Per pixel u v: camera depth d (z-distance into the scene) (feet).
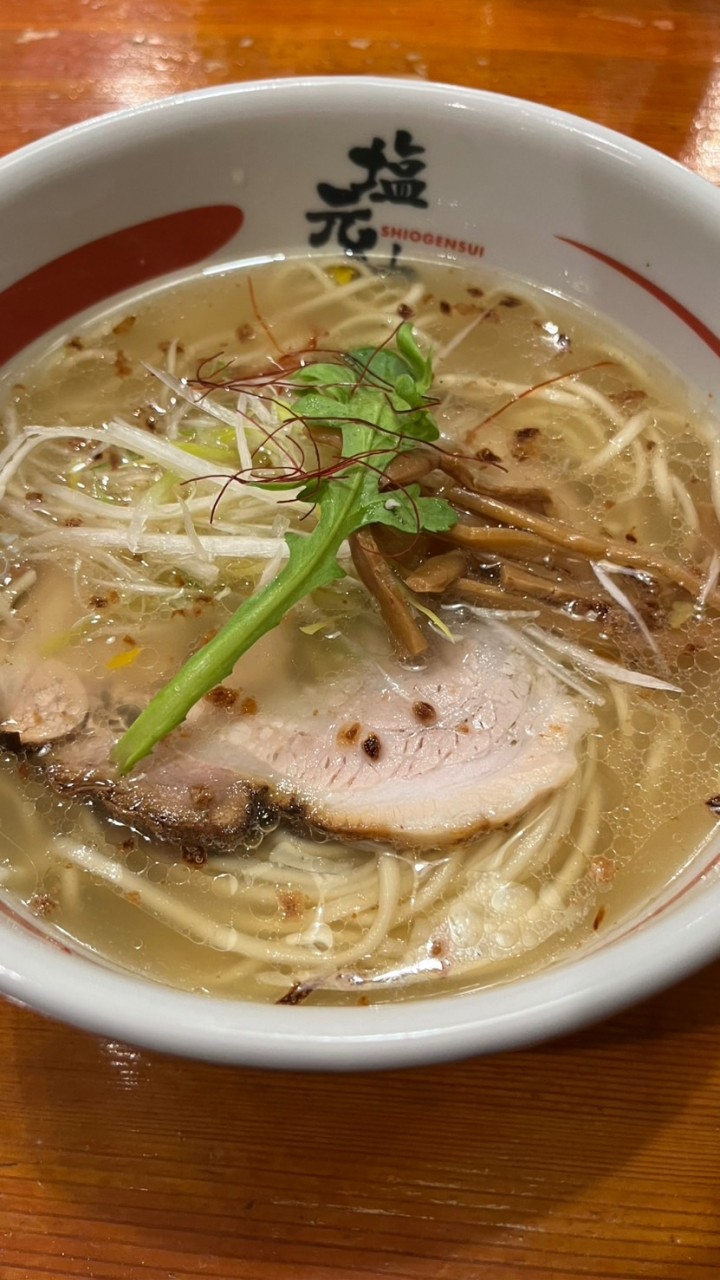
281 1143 0.75
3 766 0.85
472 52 1.24
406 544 0.87
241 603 0.90
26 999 0.62
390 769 0.86
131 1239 0.73
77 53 1.24
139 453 0.94
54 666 0.88
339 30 1.26
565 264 1.02
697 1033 0.78
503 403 1.01
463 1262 0.73
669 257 0.94
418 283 1.07
